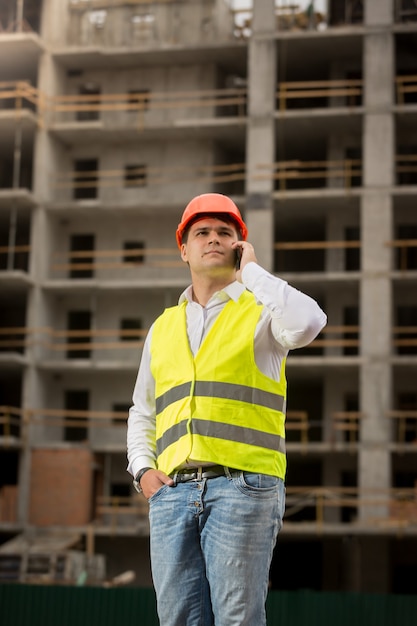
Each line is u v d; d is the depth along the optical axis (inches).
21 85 2765.7
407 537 2551.7
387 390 2600.9
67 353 2856.8
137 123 2876.5
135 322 2815.0
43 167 2817.4
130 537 2637.8
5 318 2984.7
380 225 2674.7
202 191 2822.3
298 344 233.0
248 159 2743.6
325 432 2674.7
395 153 2805.1
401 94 2728.8
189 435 233.1
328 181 2780.5
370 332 2635.3
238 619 225.6
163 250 2819.9
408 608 1170.0
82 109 2810.0
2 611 1256.8
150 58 2856.8
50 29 2893.7
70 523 2596.0
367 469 2571.4
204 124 2785.4
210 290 248.8
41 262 2785.4
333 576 2625.5
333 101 2829.7
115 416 2682.1
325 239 2910.9
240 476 229.1
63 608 1246.9
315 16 2923.2
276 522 231.9
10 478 2908.5
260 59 2770.7
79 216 2861.7
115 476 2721.5
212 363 237.3
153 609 1235.2
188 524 231.9
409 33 2758.4
